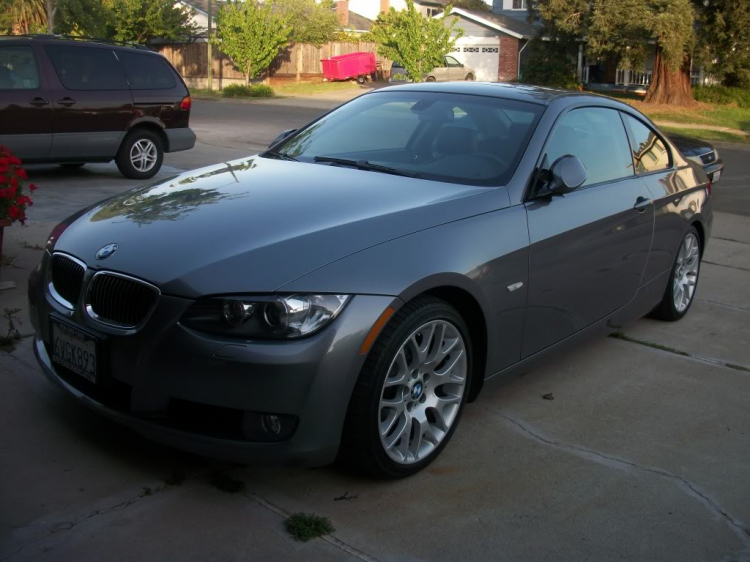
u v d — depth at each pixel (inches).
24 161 363.6
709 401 168.7
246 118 829.8
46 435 133.8
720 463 141.5
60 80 368.8
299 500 119.3
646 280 192.1
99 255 123.0
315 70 1582.2
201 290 110.4
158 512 113.7
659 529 118.9
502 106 167.8
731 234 350.9
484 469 133.3
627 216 174.7
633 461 139.9
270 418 110.7
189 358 109.0
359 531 112.5
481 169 151.6
